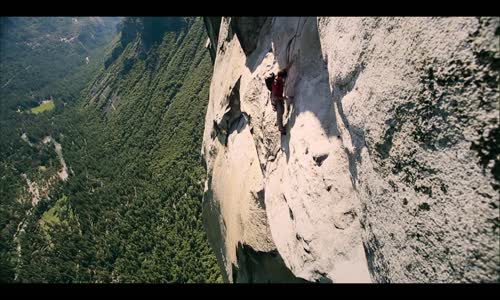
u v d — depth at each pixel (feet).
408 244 14.34
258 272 44.42
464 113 11.46
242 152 52.60
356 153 19.24
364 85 17.35
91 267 352.08
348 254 22.47
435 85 12.57
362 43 17.74
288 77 35.19
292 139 32.09
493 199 10.50
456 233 11.76
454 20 11.85
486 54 10.71
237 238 47.09
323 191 25.77
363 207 18.97
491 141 10.60
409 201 14.21
